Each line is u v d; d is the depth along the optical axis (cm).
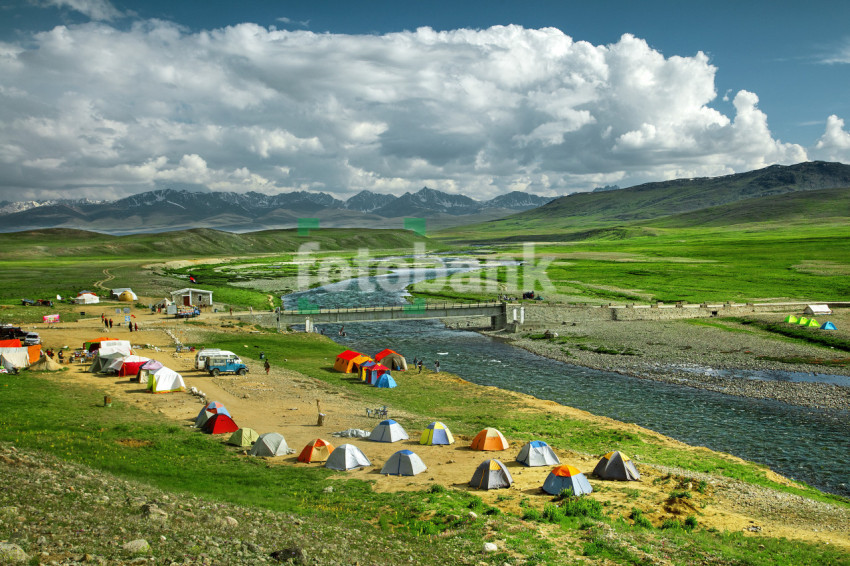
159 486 2898
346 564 2019
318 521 2589
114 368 6412
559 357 9425
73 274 19925
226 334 9569
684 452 4725
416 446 4375
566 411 6094
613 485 3531
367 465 3775
